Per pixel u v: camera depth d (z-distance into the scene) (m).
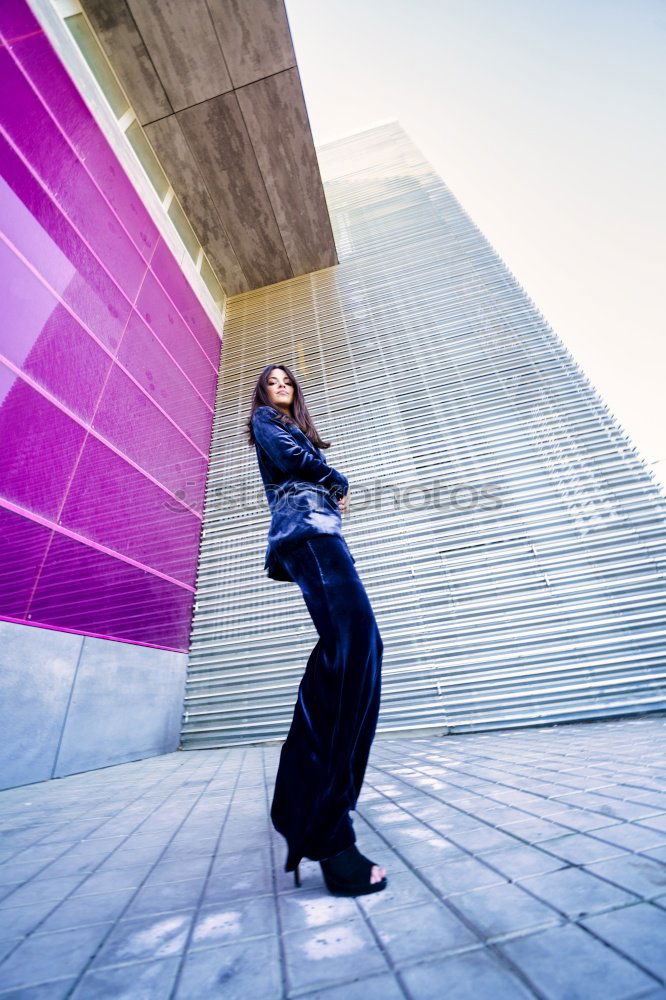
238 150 6.34
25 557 2.65
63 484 3.05
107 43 5.38
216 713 3.80
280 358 6.25
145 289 4.96
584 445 4.20
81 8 5.20
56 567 2.87
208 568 4.54
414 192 7.76
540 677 3.37
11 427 2.71
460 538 4.03
